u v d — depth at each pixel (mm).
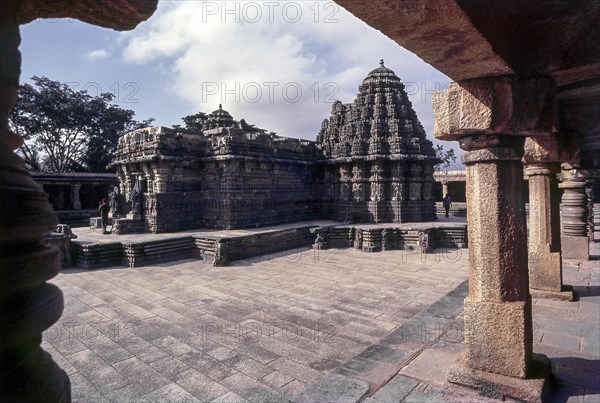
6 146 1341
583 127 7137
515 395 4109
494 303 4363
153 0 1733
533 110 4043
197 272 15422
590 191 18359
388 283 13430
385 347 5836
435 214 26672
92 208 37812
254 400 5848
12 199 1270
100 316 9898
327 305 10789
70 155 42375
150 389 6203
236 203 21891
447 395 4320
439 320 7359
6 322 1239
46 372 1399
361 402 4242
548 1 3611
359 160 25234
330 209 28234
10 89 1366
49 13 1638
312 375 6629
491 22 3189
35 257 1342
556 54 4012
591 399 4168
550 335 6074
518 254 4379
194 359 7285
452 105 4297
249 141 23047
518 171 4469
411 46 3268
